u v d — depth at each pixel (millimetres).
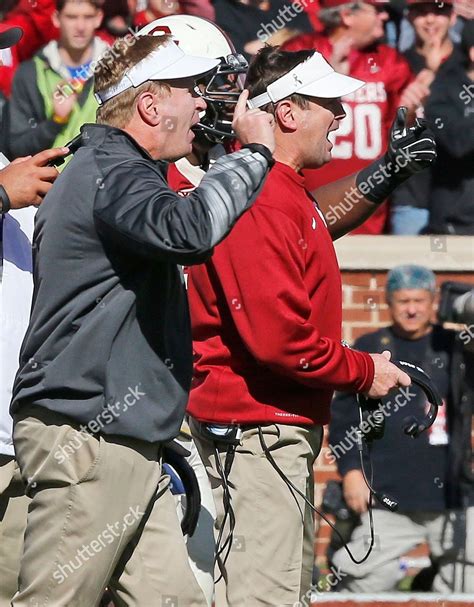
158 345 12211
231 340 14352
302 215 14211
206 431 14445
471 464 20609
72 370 12023
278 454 14422
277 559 14320
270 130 12227
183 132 12844
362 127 22797
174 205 11500
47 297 12211
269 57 14633
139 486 12234
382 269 22188
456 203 22750
